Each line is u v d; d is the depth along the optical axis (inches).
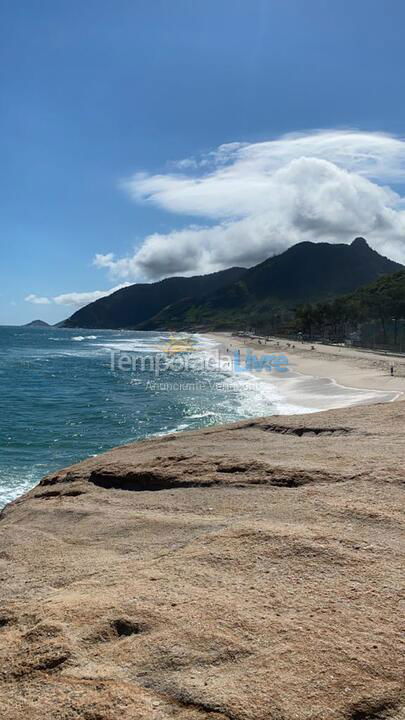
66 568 204.7
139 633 138.8
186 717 108.1
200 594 156.9
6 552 242.4
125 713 109.9
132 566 189.9
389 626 136.9
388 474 267.6
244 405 1279.5
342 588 156.9
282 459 319.9
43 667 128.4
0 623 160.1
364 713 109.2
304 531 200.5
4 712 113.7
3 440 922.7
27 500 362.0
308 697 112.4
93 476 356.5
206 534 209.5
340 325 4744.1
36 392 1598.2
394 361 2127.2
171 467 333.1
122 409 1263.5
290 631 134.9
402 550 182.7
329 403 1237.7
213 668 122.6
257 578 165.8
